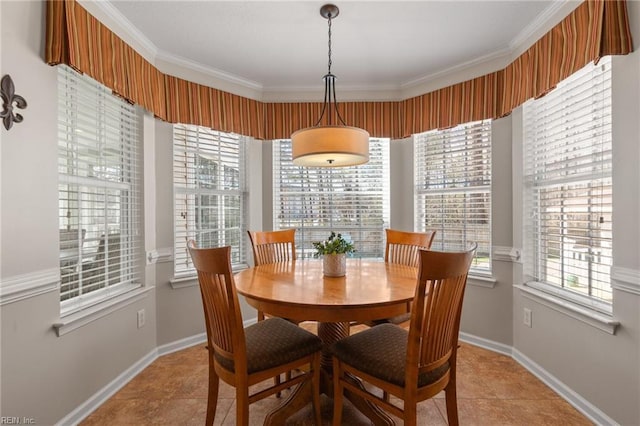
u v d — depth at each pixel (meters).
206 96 2.63
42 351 1.45
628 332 1.44
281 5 1.85
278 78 2.86
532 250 2.23
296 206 3.13
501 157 2.40
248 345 1.40
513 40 2.24
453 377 1.36
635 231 1.42
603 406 1.56
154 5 1.84
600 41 1.49
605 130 1.67
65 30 1.52
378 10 1.90
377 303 1.29
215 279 1.30
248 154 2.98
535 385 1.93
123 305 1.99
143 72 2.15
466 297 2.57
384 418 1.45
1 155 1.29
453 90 2.64
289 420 1.61
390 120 3.00
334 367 1.46
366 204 3.12
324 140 1.62
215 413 1.54
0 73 1.28
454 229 2.73
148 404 1.75
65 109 1.67
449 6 1.87
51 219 1.50
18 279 1.35
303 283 1.63
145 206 2.26
